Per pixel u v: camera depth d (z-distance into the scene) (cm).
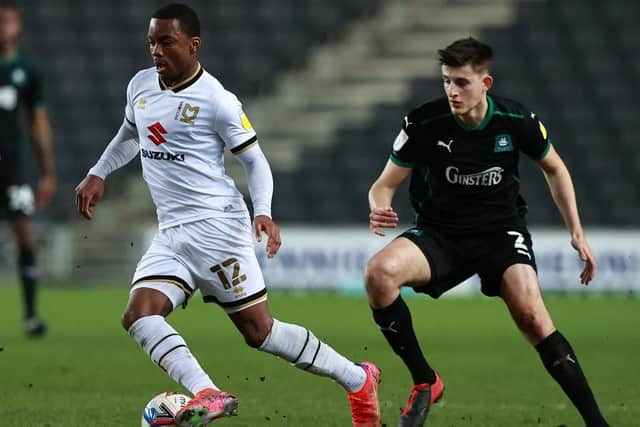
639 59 10719
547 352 2188
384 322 2198
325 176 9738
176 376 1975
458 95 2147
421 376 2217
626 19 10962
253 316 2120
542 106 10356
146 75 2144
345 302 6788
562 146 10031
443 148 2236
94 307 6328
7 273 8369
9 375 3300
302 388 3055
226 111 2080
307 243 7738
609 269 7594
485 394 2998
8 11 4428
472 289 7775
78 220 9062
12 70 4447
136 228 8538
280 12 11106
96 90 10375
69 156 9838
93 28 10825
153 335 1998
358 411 2197
